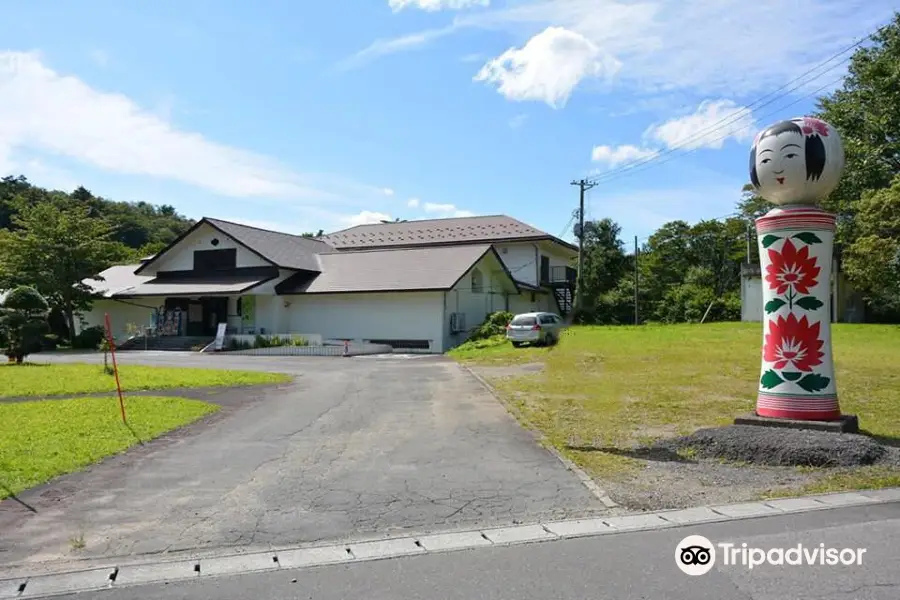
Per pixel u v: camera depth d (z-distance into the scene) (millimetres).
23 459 7277
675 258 46000
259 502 5887
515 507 5688
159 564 4527
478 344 26156
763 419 8086
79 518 5484
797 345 8062
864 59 26156
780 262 8203
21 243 31328
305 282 30578
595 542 4805
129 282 35406
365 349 25844
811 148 7984
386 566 4430
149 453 7805
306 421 9969
